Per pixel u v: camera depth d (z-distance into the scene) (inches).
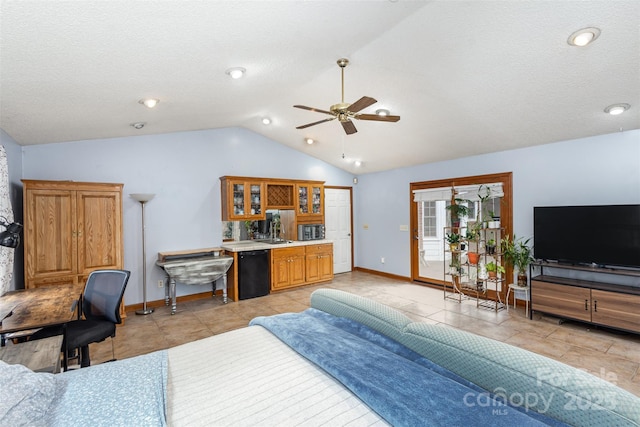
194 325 155.2
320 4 75.1
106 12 61.0
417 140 187.2
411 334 64.0
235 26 77.4
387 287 224.8
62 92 96.7
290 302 193.0
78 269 146.6
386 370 54.9
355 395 50.6
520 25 90.8
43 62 76.0
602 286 138.9
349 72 126.3
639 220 132.7
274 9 73.3
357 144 214.1
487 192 188.2
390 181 254.4
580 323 149.2
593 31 87.4
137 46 77.2
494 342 53.8
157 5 62.1
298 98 155.2
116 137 175.0
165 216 190.9
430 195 223.3
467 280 197.8
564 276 161.6
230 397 50.3
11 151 136.6
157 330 148.6
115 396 48.6
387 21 92.0
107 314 106.9
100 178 170.9
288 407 47.7
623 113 127.3
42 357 63.4
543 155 167.8
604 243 141.3
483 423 40.2
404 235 244.4
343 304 83.3
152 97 118.3
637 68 100.3
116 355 122.7
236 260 196.1
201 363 61.9
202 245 204.2
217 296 206.5
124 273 108.6
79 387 51.3
